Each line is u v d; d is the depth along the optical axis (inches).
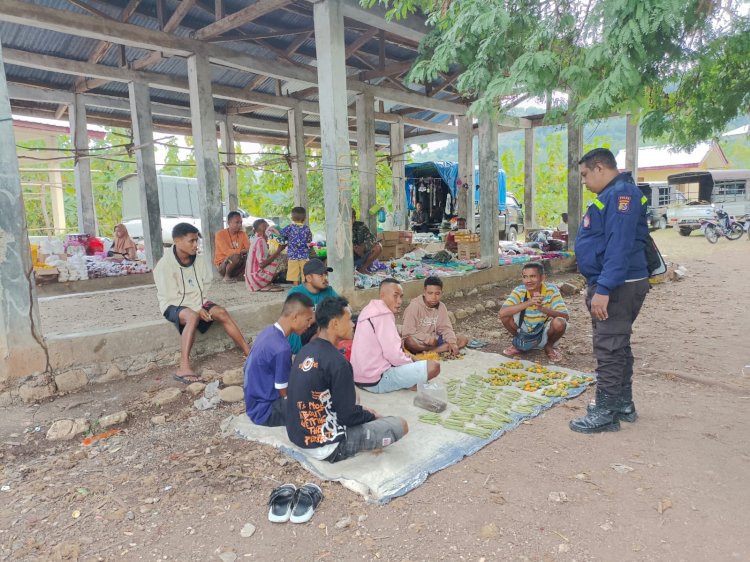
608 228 141.3
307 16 384.5
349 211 286.7
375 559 100.4
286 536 108.2
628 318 147.8
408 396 180.5
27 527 113.7
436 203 740.0
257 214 907.4
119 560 102.5
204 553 104.0
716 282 388.2
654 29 123.7
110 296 307.4
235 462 138.9
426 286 218.5
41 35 364.8
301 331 153.2
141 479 132.6
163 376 204.1
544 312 213.9
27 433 158.6
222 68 464.4
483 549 101.8
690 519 108.2
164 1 340.2
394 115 636.7
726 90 211.2
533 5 163.8
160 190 676.7
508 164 1134.4
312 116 642.2
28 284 180.7
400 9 216.7
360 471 129.3
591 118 161.9
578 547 101.3
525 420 160.1
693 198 955.3
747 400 168.9
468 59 182.7
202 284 212.7
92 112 538.9
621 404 155.7
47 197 787.4
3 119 171.9
